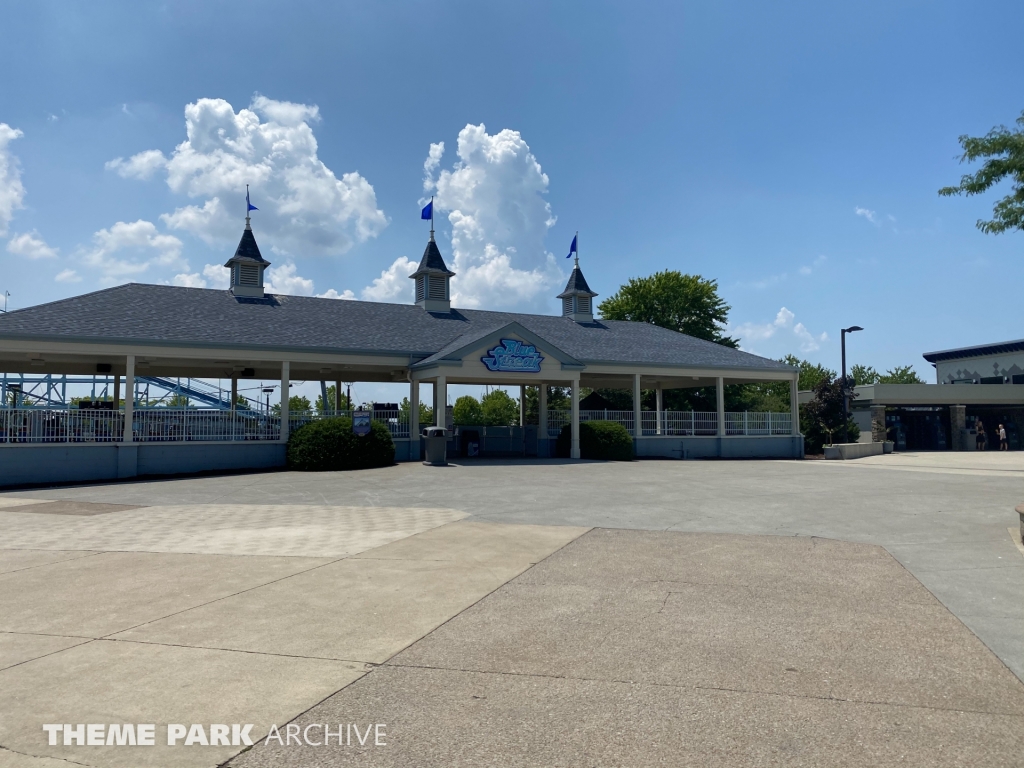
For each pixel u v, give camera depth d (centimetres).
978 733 416
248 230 2897
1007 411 4606
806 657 542
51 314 2169
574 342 3083
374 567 852
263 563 878
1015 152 1231
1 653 560
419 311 3131
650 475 1995
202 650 565
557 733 420
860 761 384
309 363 2514
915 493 1577
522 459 2664
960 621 629
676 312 5078
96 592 746
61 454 2023
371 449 2275
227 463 2252
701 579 789
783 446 3231
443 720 439
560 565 861
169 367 2798
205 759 393
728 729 423
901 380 8975
